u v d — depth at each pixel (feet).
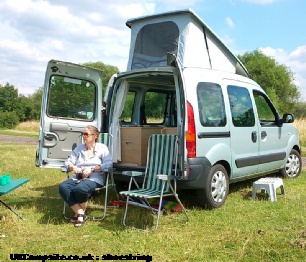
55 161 22.27
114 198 23.17
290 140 28.68
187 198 22.09
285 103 222.07
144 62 25.44
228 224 17.85
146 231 16.94
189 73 19.71
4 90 167.84
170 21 24.36
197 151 19.10
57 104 22.22
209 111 20.18
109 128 22.27
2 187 16.93
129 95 25.82
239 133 22.29
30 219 18.80
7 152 47.96
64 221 18.66
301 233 16.14
